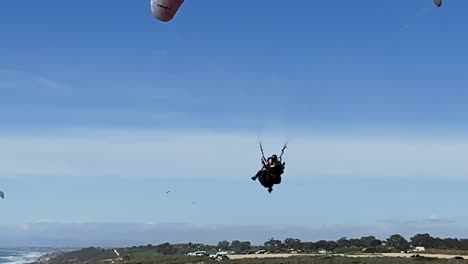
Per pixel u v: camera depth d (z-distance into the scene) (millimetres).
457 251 134500
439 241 148750
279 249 153250
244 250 156875
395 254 126188
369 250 139875
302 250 148750
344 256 118938
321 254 130875
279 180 20219
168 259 134000
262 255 131875
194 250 168750
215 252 151500
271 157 20156
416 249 140500
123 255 175000
